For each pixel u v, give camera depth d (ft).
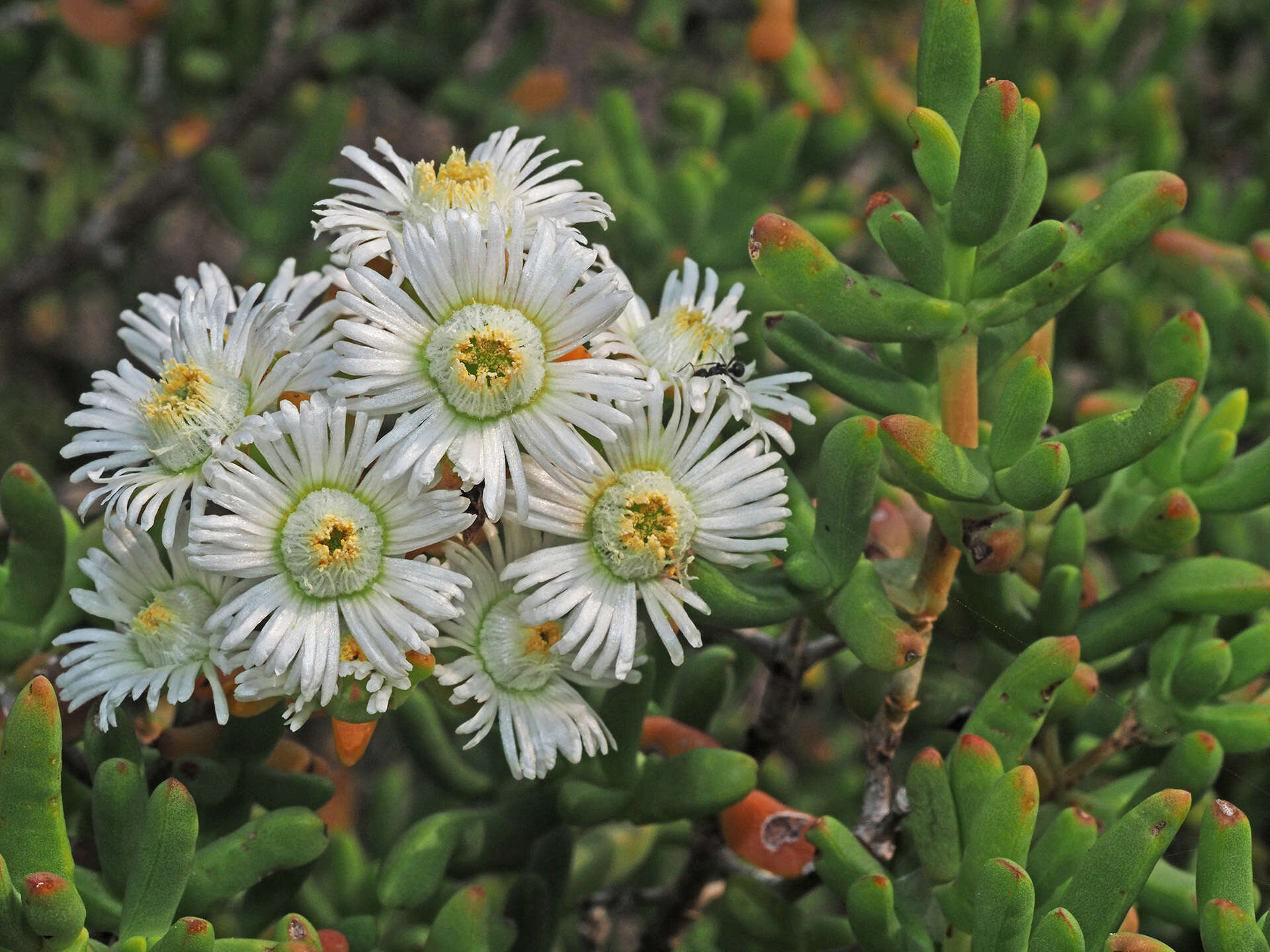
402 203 0.69
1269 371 0.87
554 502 0.67
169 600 0.68
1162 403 0.67
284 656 0.65
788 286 0.70
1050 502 0.68
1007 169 0.67
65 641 0.68
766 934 0.79
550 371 0.66
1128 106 1.09
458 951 0.70
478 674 0.68
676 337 0.70
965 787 0.69
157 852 0.66
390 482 0.66
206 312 0.68
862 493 0.69
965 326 0.71
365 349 0.65
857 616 0.70
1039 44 1.15
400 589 0.66
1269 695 0.79
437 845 0.74
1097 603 0.78
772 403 0.69
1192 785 0.75
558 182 0.70
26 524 0.75
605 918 0.87
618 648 0.67
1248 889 0.66
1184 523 0.76
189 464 0.67
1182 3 1.12
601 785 0.75
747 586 0.70
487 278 0.66
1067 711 0.75
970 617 0.79
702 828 0.80
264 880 0.74
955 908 0.69
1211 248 0.95
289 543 0.66
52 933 0.64
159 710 0.75
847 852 0.70
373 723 0.67
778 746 0.81
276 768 0.75
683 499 0.68
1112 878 0.66
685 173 0.98
